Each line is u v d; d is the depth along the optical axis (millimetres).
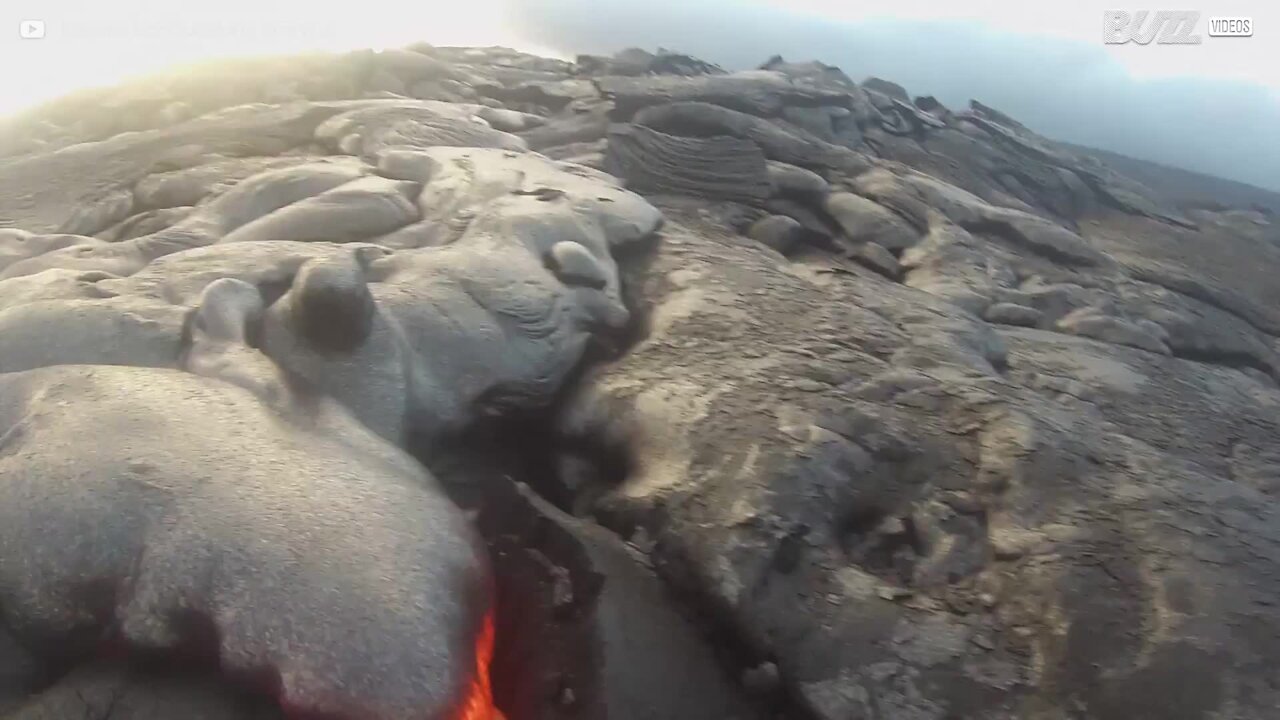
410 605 1322
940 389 2043
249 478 1446
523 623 1673
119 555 1358
